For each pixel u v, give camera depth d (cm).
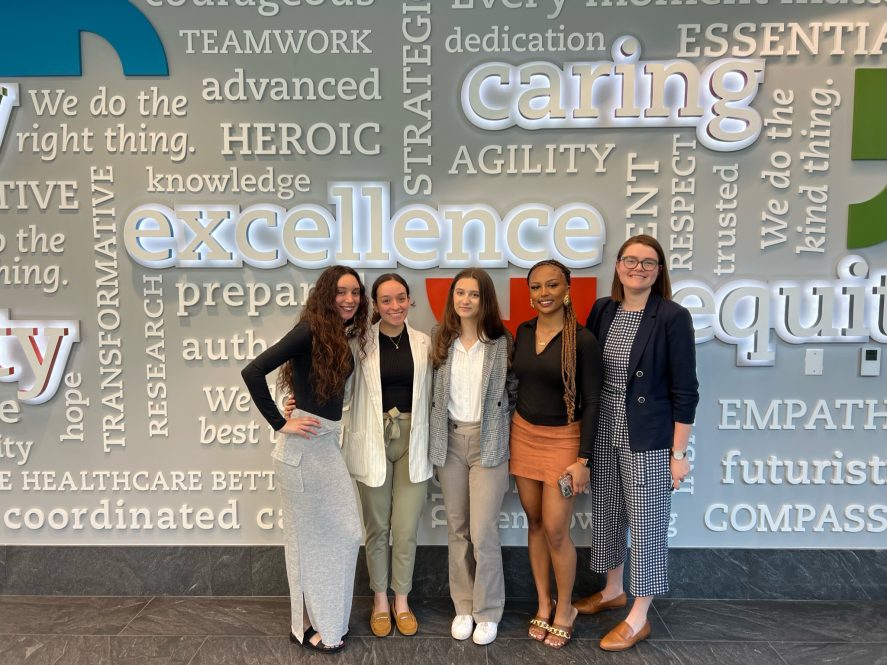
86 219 269
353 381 242
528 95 260
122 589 283
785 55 256
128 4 260
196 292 271
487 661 237
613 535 252
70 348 274
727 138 259
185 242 268
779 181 262
